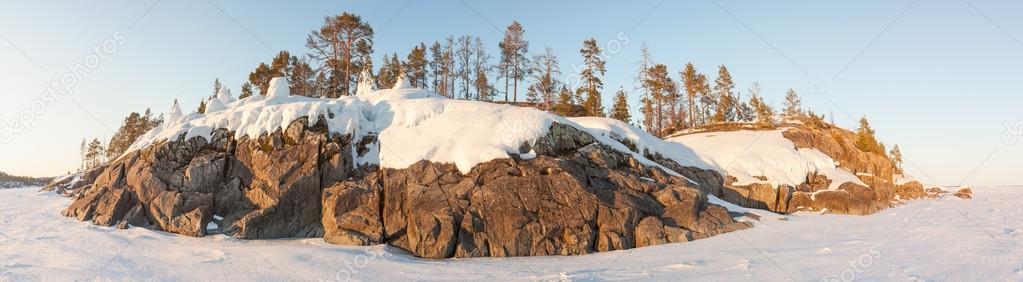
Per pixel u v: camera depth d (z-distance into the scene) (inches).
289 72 1969.7
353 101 970.7
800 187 1075.3
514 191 689.0
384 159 806.5
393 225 677.9
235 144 832.3
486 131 839.1
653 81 2080.5
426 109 924.0
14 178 2664.9
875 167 1371.8
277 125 839.7
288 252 580.7
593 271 494.0
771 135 1355.8
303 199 757.3
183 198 743.7
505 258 596.7
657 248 623.5
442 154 777.6
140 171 796.0
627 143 1109.7
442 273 496.4
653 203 751.1
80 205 808.9
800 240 647.8
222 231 722.8
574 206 682.8
